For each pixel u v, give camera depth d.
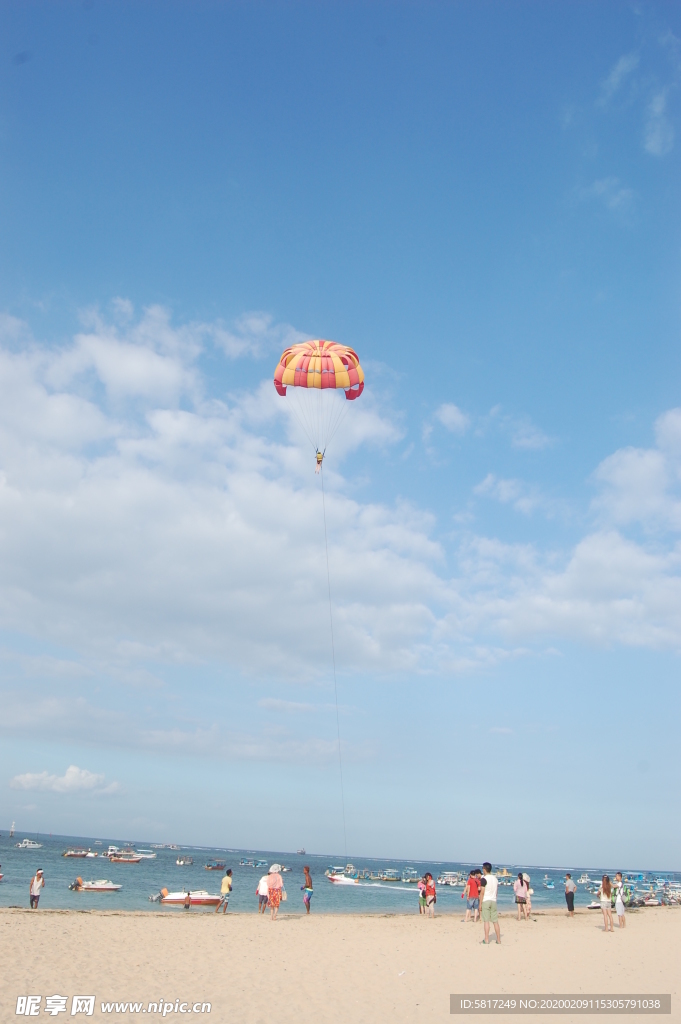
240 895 60.75
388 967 18.77
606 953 22.28
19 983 15.27
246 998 14.98
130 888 60.84
